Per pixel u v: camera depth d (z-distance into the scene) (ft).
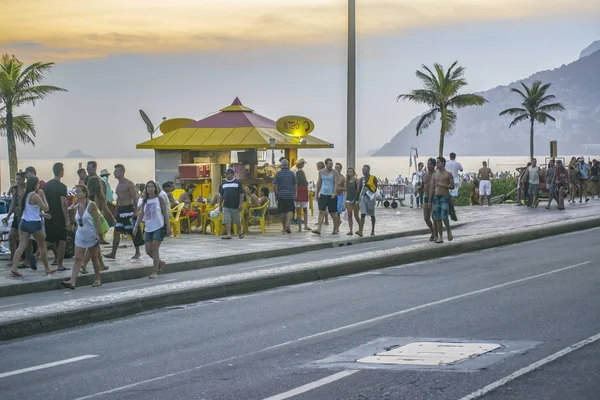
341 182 83.66
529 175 122.21
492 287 47.91
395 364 29.55
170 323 41.11
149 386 28.14
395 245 76.13
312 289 51.29
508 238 74.59
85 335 38.91
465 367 28.63
